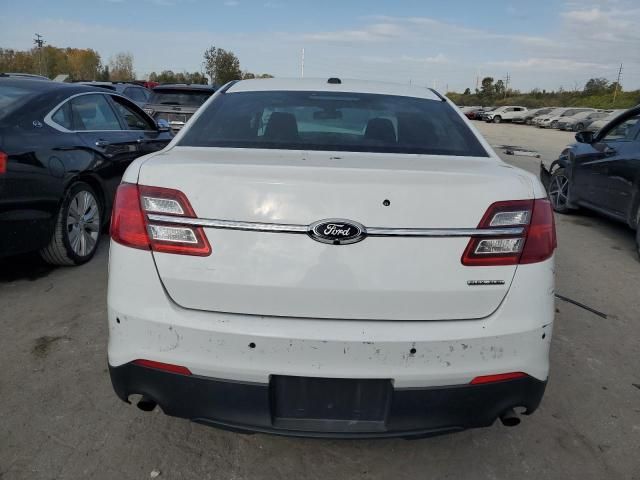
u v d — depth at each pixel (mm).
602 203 6219
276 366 1869
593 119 36875
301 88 3029
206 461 2314
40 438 2395
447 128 2668
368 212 1846
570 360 3293
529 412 2104
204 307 1908
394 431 1938
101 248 4996
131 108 5672
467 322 1917
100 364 2998
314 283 1857
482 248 1897
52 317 3537
